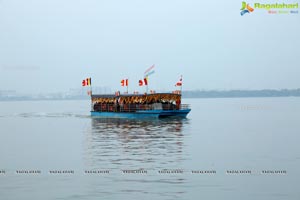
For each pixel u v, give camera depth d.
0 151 43.25
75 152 41.53
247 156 38.22
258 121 89.56
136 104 86.88
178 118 90.06
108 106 94.69
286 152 40.88
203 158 36.94
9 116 123.75
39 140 53.56
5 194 25.47
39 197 24.75
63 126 77.62
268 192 25.62
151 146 45.09
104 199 24.16
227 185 27.19
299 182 28.16
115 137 54.53
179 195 24.92
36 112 154.88
